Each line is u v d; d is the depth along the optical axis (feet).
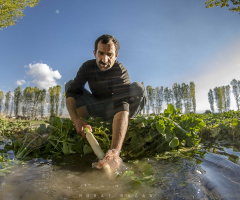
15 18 31.78
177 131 7.54
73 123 6.70
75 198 3.29
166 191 3.51
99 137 6.72
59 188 3.68
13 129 10.91
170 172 4.58
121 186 3.78
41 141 6.92
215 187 3.65
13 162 5.50
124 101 6.04
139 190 3.58
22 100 148.25
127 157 6.17
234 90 160.66
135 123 7.01
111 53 6.21
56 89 138.82
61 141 6.63
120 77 6.54
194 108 133.49
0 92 169.17
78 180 4.10
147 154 6.53
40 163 5.43
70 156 6.24
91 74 7.24
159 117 7.29
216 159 5.79
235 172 4.51
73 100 7.04
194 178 4.14
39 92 139.85
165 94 147.02
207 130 10.43
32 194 3.40
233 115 21.01
